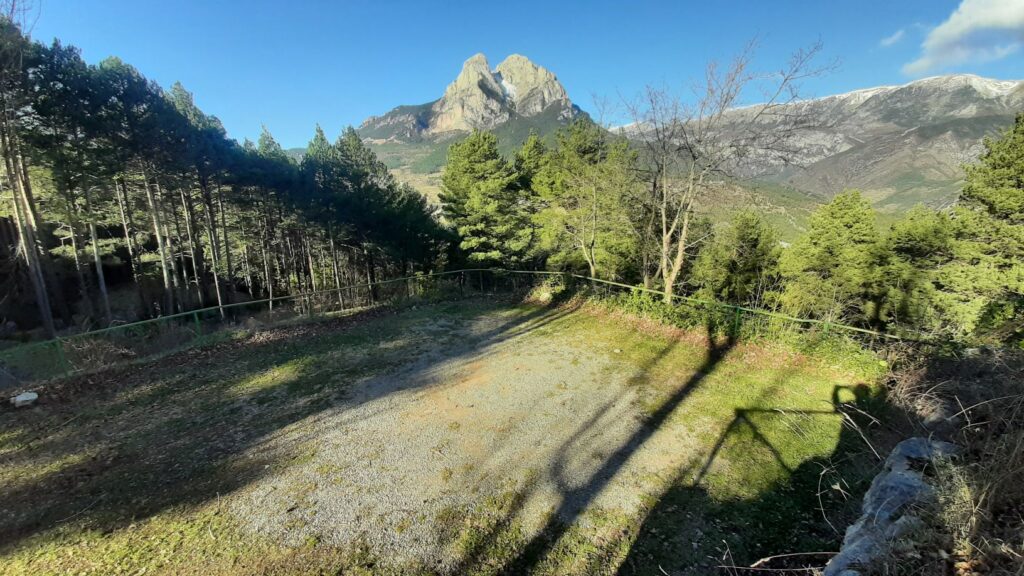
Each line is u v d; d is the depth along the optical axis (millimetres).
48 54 14203
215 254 23234
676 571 4477
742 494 5652
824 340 9594
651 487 5840
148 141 17453
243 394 9031
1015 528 2625
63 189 17203
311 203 25203
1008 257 17531
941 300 18047
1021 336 6883
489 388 9156
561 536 4988
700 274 20031
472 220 23266
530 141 26562
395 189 29938
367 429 7492
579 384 9266
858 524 3699
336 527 5160
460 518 5289
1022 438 3002
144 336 12719
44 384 9258
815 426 7262
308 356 11328
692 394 8594
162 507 5562
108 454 6824
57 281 20422
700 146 12828
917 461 4016
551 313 15648
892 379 7934
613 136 19188
